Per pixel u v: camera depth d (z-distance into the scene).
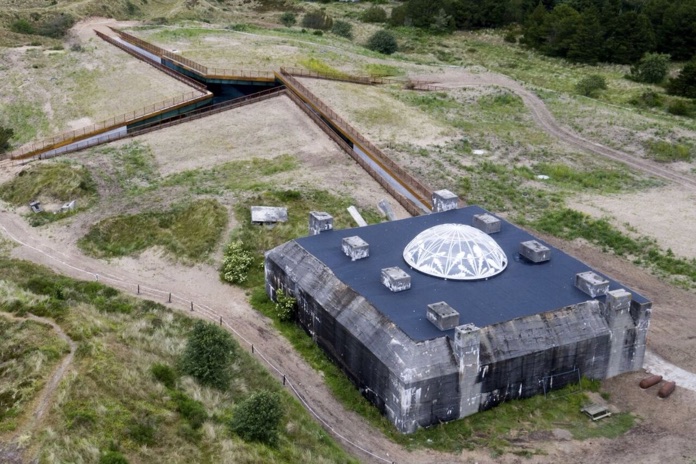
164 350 44.62
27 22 135.75
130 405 36.78
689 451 39.06
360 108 94.62
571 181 80.31
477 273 47.31
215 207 67.12
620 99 113.12
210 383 41.53
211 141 84.19
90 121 93.25
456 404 41.03
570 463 38.28
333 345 46.25
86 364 39.34
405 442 39.84
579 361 43.94
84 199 71.62
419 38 149.88
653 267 61.06
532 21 146.38
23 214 70.12
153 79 102.12
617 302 43.72
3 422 34.28
